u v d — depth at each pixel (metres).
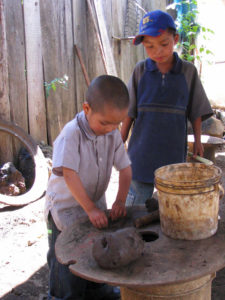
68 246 1.52
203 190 1.42
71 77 4.87
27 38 4.29
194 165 1.72
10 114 4.22
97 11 5.00
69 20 4.75
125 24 5.54
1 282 2.48
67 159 1.70
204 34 6.91
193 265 1.31
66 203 1.89
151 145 2.49
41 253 2.86
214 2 7.08
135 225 1.67
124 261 1.30
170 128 2.47
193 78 2.54
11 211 3.52
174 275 1.25
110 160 1.91
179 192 1.43
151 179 2.51
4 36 3.98
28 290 2.40
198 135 2.64
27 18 4.25
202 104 2.56
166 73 2.46
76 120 1.79
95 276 1.27
